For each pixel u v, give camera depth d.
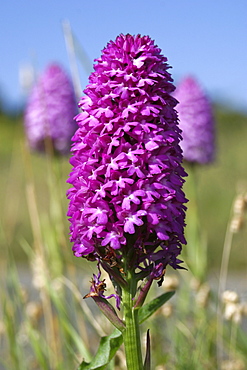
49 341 0.40
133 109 0.24
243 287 0.61
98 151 0.25
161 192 0.24
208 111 0.62
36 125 0.62
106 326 0.38
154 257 0.25
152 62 0.25
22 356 0.40
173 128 0.25
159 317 0.42
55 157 0.62
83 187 0.25
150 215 0.24
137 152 0.24
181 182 0.25
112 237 0.24
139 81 0.25
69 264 0.44
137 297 0.26
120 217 0.24
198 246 0.47
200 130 0.61
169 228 0.25
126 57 0.25
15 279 0.40
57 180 0.55
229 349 0.40
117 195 0.24
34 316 0.42
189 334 0.39
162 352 0.40
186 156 0.60
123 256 0.25
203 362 0.39
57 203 0.48
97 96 0.25
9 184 1.03
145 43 0.25
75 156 0.25
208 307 0.42
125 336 0.26
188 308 0.43
